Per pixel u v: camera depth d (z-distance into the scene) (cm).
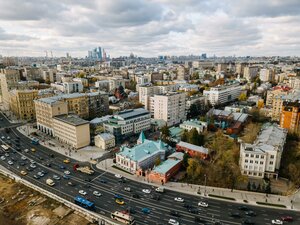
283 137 16788
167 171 14075
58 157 17300
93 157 17312
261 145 14975
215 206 11888
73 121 19312
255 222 10769
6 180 14525
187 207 11788
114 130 19850
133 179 14400
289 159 15750
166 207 11819
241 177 13388
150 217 11106
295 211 11544
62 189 13362
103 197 12625
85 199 12325
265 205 11962
